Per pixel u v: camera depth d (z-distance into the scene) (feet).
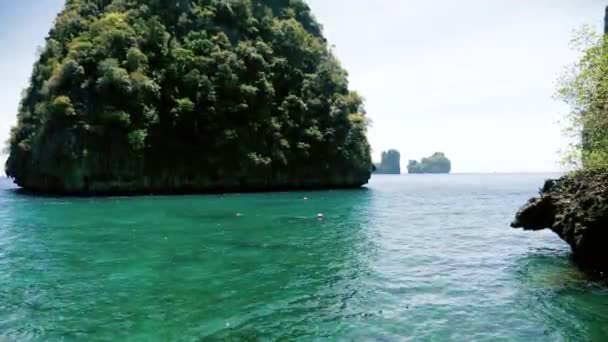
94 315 34.53
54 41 226.38
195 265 52.06
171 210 119.75
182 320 33.40
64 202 147.02
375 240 70.64
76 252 59.82
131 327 31.99
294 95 242.17
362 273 48.34
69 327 32.01
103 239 70.59
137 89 189.47
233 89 215.31
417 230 82.48
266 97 228.43
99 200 156.04
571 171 48.98
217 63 217.56
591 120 45.11
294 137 236.43
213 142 204.13
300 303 37.60
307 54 269.85
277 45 261.24
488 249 62.75
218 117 206.08
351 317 34.04
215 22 248.73
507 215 110.42
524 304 36.96
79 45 193.98
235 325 32.35
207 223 91.50
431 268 50.80
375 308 36.22
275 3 296.71
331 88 266.98
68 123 179.83
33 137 211.20
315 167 241.14
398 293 40.57
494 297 39.09
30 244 66.18
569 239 50.16
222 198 169.58
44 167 187.01
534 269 49.85
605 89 42.24
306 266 51.78
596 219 46.09
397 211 120.67
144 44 209.15
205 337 30.14
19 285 43.16
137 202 147.64
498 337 29.94
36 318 33.91
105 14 225.35
